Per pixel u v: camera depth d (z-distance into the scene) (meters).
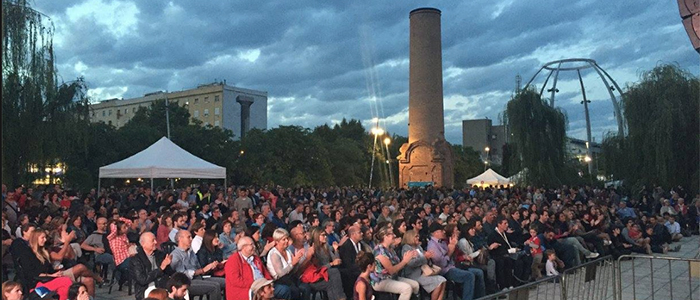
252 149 49.78
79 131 23.53
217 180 47.56
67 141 23.08
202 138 46.84
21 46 21.30
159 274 7.61
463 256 10.16
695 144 27.53
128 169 19.05
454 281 9.43
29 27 21.62
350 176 60.84
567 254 13.12
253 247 7.68
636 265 14.83
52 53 22.47
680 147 27.78
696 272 11.45
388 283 8.25
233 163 47.47
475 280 9.64
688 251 17.95
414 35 45.09
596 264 9.02
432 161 43.56
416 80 44.75
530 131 35.09
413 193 29.66
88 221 13.19
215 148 46.97
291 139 51.88
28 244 8.34
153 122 60.75
